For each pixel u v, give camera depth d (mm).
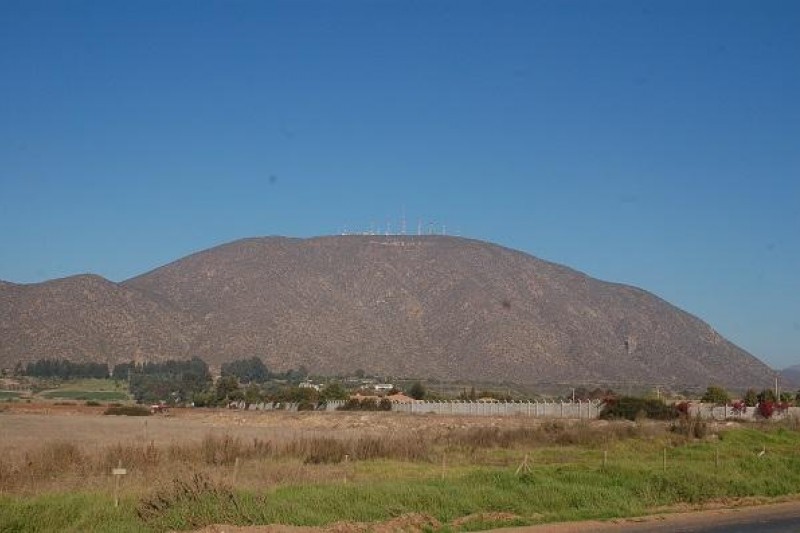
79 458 30812
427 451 43031
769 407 85188
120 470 21547
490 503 24453
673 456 43500
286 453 38312
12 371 147375
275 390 131125
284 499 22000
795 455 44812
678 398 135375
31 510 19359
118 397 132000
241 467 30891
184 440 44562
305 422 80000
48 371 148125
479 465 38625
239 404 119750
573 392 136125
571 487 27219
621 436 56531
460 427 69375
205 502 20094
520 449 49250
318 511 21453
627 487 28688
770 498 29984
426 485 25578
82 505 20297
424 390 129000
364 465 36844
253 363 159500
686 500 28625
